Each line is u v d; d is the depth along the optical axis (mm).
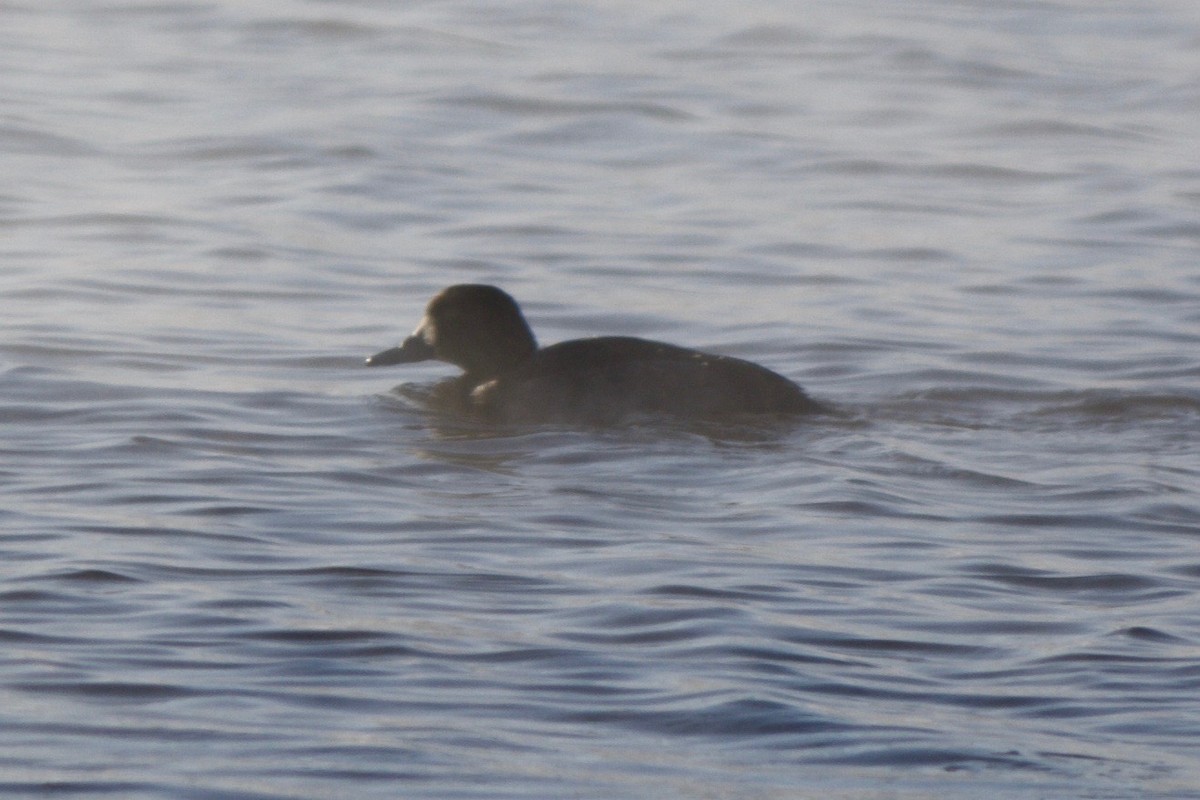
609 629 25891
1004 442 37781
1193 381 43094
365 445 36688
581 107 72688
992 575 29016
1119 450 37375
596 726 22484
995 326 47719
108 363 42156
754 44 85375
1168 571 29469
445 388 41219
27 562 28234
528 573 28516
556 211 58844
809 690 23766
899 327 47469
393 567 28609
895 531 31312
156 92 73438
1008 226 58531
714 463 35500
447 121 70188
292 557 29094
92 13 88000
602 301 49688
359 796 20375
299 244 54375
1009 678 24406
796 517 32000
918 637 25953
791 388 39812
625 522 31547
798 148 67938
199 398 39625
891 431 38406
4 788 20266
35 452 35156
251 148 65250
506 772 21047
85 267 51188
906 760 21625
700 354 40094
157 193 59594
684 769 21266
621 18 90000
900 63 82562
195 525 30766
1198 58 85562
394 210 58438
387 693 23312
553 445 36750
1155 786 21016
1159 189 63344
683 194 61562
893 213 59906
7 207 57219
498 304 41719
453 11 90750
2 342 43406
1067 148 69250
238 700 22938
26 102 70562
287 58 80438
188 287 49688
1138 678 24391
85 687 23188
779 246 55562
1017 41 88062
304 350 44344
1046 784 21078
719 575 28531
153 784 20484
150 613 26031
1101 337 46812
